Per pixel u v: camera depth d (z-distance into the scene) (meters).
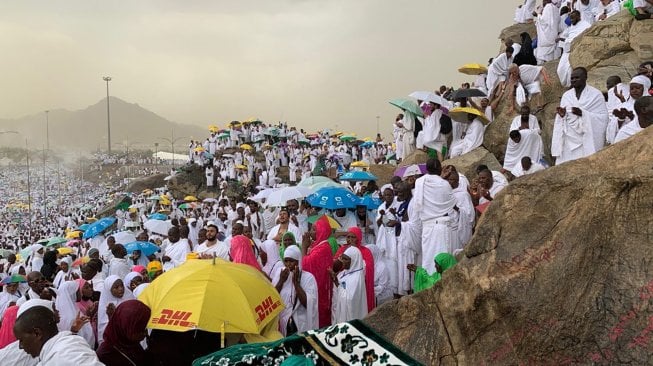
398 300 5.12
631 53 14.99
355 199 12.12
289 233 9.34
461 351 4.30
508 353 3.93
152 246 14.88
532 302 3.86
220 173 44.69
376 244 11.28
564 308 3.75
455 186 9.84
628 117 10.53
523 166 11.78
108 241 15.10
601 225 3.87
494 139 15.57
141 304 5.52
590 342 3.58
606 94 13.70
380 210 10.91
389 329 4.98
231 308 5.82
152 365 5.89
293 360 4.10
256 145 48.84
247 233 10.09
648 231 3.66
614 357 3.44
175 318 5.69
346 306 8.39
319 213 13.33
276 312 6.30
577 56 16.06
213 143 49.72
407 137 18.66
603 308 3.60
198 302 5.77
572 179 4.18
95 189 109.62
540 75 15.45
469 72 19.45
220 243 10.28
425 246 9.06
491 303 4.08
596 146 10.85
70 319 7.70
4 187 118.69
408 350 4.67
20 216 77.56
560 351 3.68
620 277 3.63
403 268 9.87
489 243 4.43
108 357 5.41
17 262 22.14
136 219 31.45
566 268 3.87
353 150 42.88
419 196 9.04
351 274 8.55
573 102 11.07
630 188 3.79
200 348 6.34
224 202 26.52
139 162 133.75
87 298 8.20
